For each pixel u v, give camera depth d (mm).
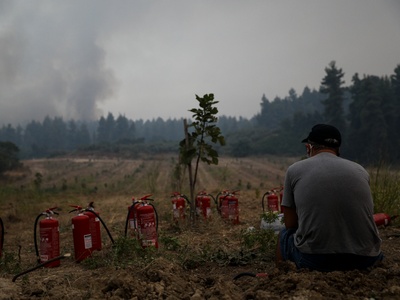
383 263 3229
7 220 10836
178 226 7395
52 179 54531
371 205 3100
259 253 5008
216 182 38125
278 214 6391
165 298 3080
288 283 2945
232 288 3275
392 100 66125
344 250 3010
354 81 70062
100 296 3211
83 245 5324
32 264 5453
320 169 3148
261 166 68938
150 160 95688
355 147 61500
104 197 18344
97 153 111250
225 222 7812
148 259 4547
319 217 3041
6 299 3268
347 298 2662
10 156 69812
